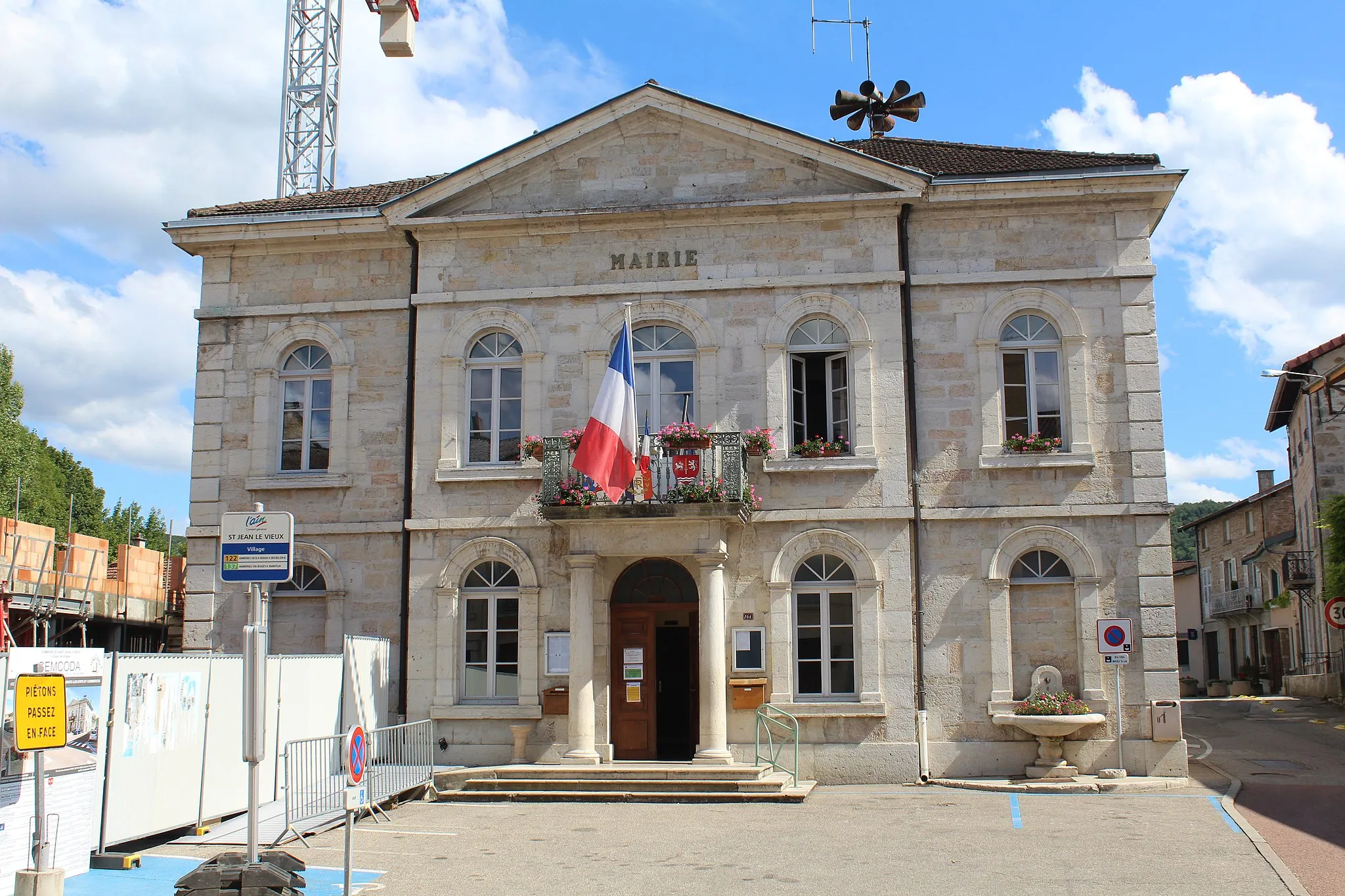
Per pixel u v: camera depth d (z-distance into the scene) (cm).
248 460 2006
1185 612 5747
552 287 1955
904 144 2239
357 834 1389
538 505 1900
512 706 1866
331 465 1978
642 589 1905
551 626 1883
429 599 1911
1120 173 1862
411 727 1833
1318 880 1102
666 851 1270
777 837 1345
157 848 1307
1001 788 1700
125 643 2961
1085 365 1859
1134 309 1867
